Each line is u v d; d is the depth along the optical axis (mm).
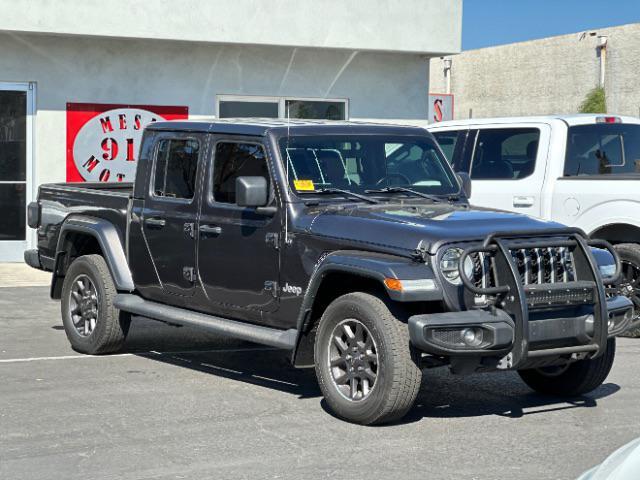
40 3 15789
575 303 7137
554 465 6215
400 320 6984
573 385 7879
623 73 42062
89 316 9508
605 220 10531
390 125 8602
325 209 7789
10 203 16453
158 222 8867
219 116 17609
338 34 17641
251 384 8375
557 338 7113
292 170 7926
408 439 6762
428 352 6816
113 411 7402
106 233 9359
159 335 10609
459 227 7160
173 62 17203
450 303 6926
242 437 6758
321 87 18234
